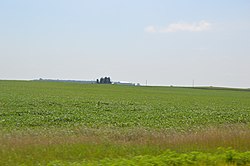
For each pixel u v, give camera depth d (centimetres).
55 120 2781
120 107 4147
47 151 1257
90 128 2245
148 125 2577
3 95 5334
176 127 2448
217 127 2181
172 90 11031
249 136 1593
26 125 2472
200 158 1144
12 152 1225
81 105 4188
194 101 5966
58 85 10356
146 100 5675
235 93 10412
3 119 2725
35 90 7256
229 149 1318
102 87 10575
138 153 1286
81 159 1167
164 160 1098
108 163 1050
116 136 1755
